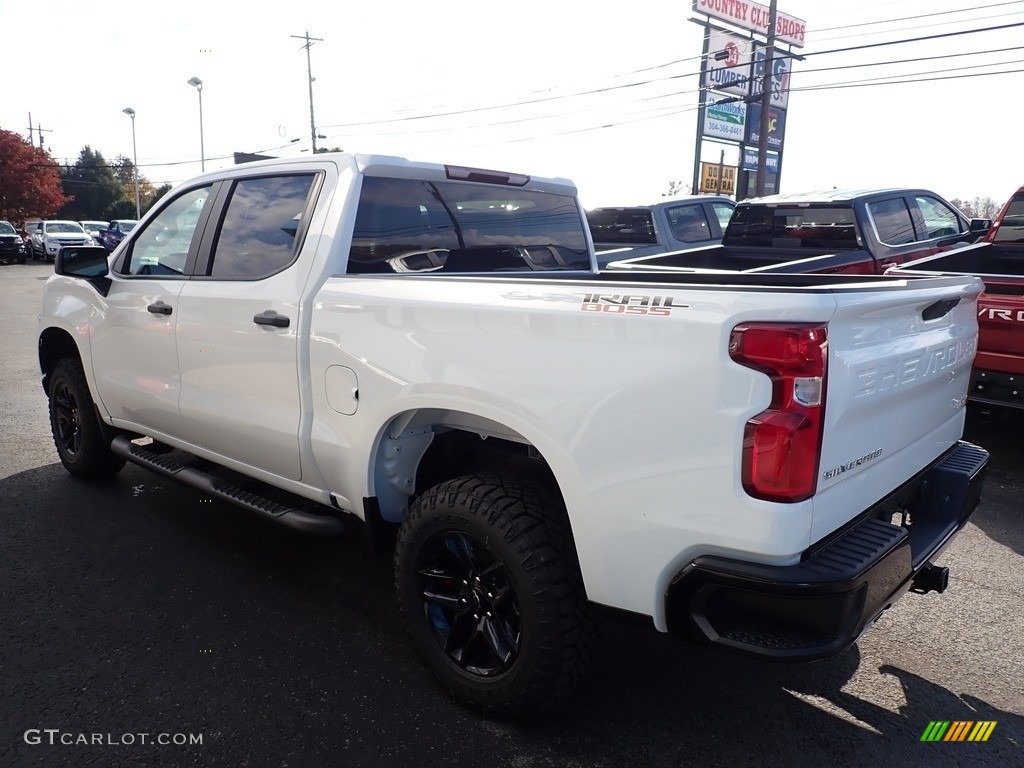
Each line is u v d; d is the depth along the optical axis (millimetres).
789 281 3357
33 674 3020
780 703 2895
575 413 2367
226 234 3748
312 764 2543
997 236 6984
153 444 4766
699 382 2121
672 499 2207
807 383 2035
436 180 3615
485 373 2584
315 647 3236
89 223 38625
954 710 2867
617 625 3455
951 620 3508
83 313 4629
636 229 10070
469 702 2773
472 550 2740
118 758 2559
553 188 4234
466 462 3186
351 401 3041
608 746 2645
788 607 2102
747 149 35219
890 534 2336
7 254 32781
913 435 2721
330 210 3275
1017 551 4211
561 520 2572
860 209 7715
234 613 3508
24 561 4004
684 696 2928
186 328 3801
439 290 2756
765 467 2047
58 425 5254
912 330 2568
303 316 3201
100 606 3555
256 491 4184
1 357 10164
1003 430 6426
